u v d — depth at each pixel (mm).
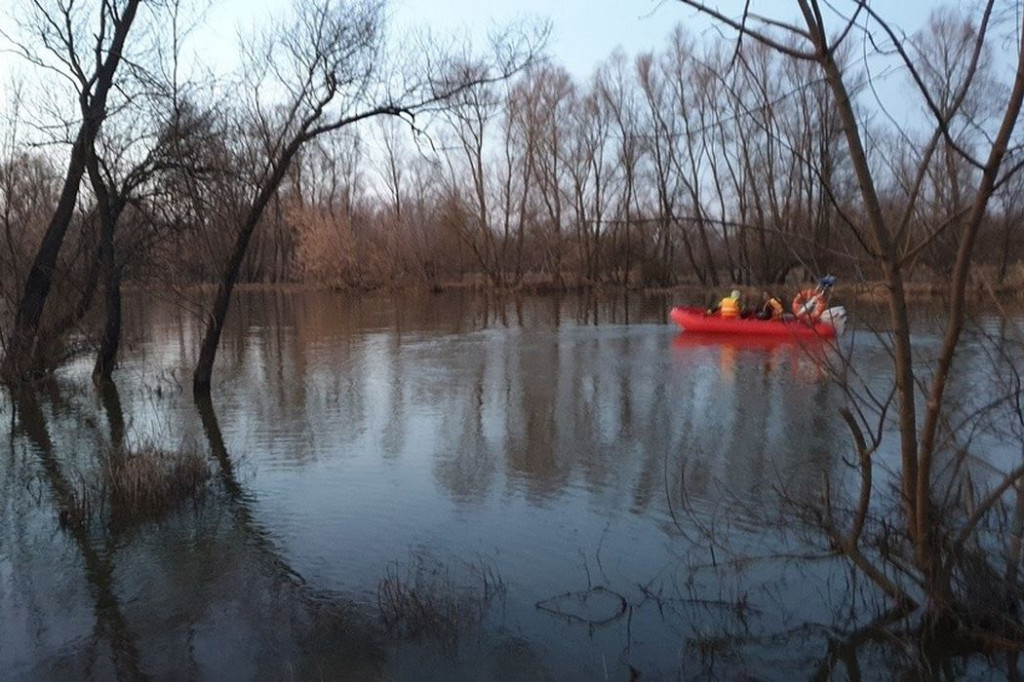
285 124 11930
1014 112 3582
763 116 4500
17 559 6184
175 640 4988
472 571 5879
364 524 6832
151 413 11359
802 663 4648
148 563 6086
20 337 13148
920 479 4520
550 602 5387
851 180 5234
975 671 4473
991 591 4621
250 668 4684
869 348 14930
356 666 4680
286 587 5676
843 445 9117
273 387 13305
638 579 5711
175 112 12250
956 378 9086
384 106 11828
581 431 10023
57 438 10047
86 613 5344
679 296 35688
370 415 11070
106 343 13672
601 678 4551
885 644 4785
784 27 3838
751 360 15828
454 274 43031
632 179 36938
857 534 4895
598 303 32375
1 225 14633
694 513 6973
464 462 8664
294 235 46656
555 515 6996
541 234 40688
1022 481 4586
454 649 4828
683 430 10031
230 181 12273
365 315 27750
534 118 38500
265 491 7719
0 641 5012
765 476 8000
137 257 13656
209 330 12484
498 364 15766
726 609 5242
